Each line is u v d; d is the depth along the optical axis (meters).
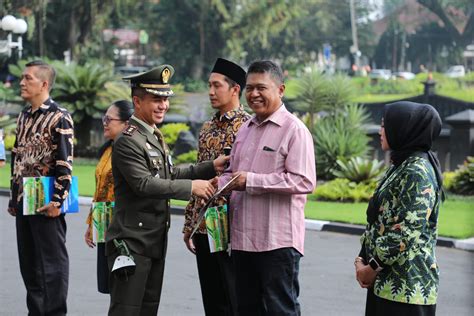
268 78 6.83
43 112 8.32
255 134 6.95
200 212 6.85
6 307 9.71
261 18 61.47
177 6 64.00
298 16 62.34
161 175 6.78
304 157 6.75
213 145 7.62
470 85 51.25
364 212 17.20
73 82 27.80
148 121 6.75
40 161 8.29
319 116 25.73
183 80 63.84
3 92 35.00
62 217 8.41
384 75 64.94
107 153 8.20
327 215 16.78
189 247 7.79
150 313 6.87
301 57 69.19
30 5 45.59
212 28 63.84
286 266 6.80
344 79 25.52
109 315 6.73
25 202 8.16
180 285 11.02
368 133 24.19
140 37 64.31
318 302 10.24
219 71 7.58
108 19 55.75
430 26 72.50
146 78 6.67
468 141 22.33
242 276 6.96
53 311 8.35
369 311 5.83
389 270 5.63
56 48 51.72
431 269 5.61
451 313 9.86
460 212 17.23
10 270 11.72
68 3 51.19
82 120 28.02
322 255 13.32
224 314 7.82
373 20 76.69
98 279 8.23
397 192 5.58
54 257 8.32
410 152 5.65
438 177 5.65
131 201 6.70
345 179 19.84
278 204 6.80
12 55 47.00
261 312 6.98
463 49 63.19
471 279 11.70
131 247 6.65
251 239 6.83
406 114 5.63
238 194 6.96
